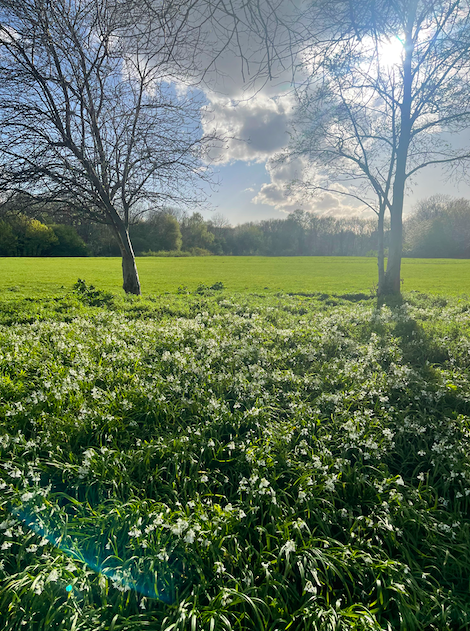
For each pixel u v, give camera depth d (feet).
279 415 18.95
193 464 14.84
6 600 9.63
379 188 62.23
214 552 11.03
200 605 9.92
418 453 15.96
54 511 11.97
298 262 209.97
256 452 15.11
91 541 11.59
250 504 12.94
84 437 16.11
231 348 26.68
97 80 46.29
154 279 112.27
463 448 15.61
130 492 13.46
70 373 21.04
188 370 22.53
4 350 26.18
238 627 9.61
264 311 45.11
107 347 27.40
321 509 13.01
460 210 297.74
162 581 10.59
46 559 10.71
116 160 51.72
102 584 9.95
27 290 75.66
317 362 24.89
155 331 32.12
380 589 10.39
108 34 11.72
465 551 11.75
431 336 30.45
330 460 15.03
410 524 12.62
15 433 16.21
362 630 9.31
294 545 10.96
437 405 19.85
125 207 57.16
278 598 10.14
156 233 322.34
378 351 26.32
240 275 130.00
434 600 10.36
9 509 11.98
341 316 38.81
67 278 107.55
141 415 18.02
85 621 9.39
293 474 14.57
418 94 53.98
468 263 199.62
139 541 11.14
